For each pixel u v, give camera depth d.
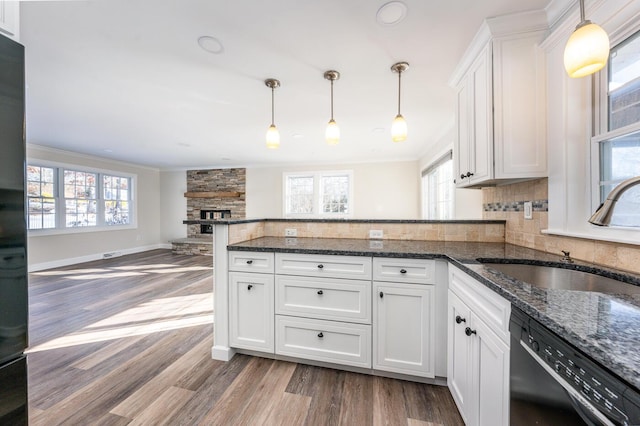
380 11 1.48
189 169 7.09
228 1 1.40
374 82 2.30
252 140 4.30
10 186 0.73
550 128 1.52
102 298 3.29
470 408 1.25
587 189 1.35
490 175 1.60
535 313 0.75
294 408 1.49
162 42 1.75
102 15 1.49
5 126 0.72
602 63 0.94
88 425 1.37
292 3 1.42
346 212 6.27
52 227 4.98
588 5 1.26
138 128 3.65
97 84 2.33
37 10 1.45
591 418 0.57
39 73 2.14
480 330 1.15
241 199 6.79
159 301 3.20
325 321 1.80
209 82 2.30
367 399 1.56
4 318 0.72
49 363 1.92
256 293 1.91
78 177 5.44
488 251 1.68
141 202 6.74
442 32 1.65
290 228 2.48
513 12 1.49
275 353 1.90
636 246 1.11
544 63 1.53
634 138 1.16
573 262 1.33
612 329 0.63
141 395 1.59
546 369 0.71
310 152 5.27
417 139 4.31
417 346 1.66
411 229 2.27
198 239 6.70
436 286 1.62
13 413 0.75
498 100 1.58
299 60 1.96
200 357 2.01
